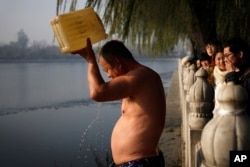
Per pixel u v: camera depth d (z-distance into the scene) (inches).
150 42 427.2
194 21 322.7
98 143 552.4
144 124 101.7
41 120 900.6
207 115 145.1
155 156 102.5
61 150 535.5
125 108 106.5
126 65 107.6
